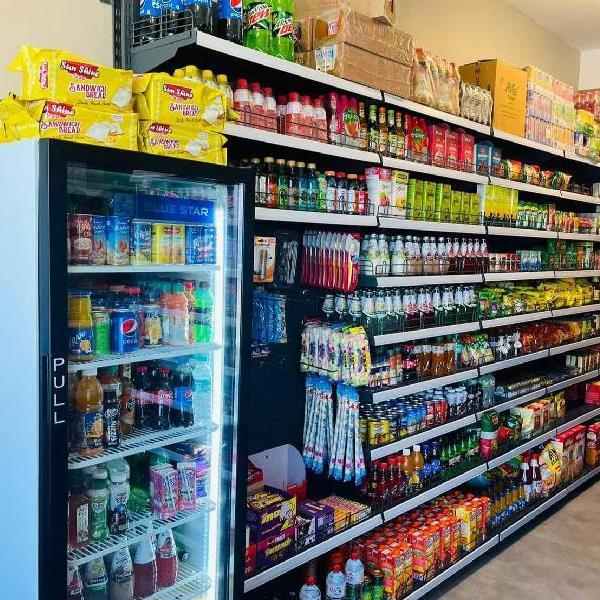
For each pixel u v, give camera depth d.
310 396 3.00
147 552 2.05
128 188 1.89
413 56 2.97
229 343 2.09
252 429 2.95
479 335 3.88
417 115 3.28
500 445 4.01
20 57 1.71
